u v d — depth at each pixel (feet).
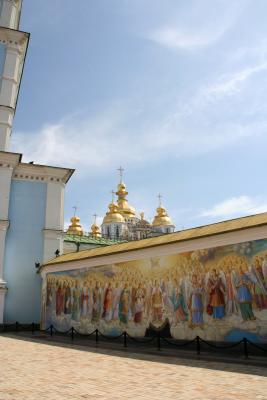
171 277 55.11
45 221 92.17
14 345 53.57
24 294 85.15
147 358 41.55
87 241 145.69
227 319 47.21
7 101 92.94
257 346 42.32
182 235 56.49
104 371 33.14
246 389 26.07
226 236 49.06
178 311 53.11
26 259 87.92
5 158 88.48
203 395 24.63
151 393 25.20
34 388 26.27
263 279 44.42
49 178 95.76
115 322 61.67
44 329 76.18
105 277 65.57
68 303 71.56
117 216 239.50
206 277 50.60
